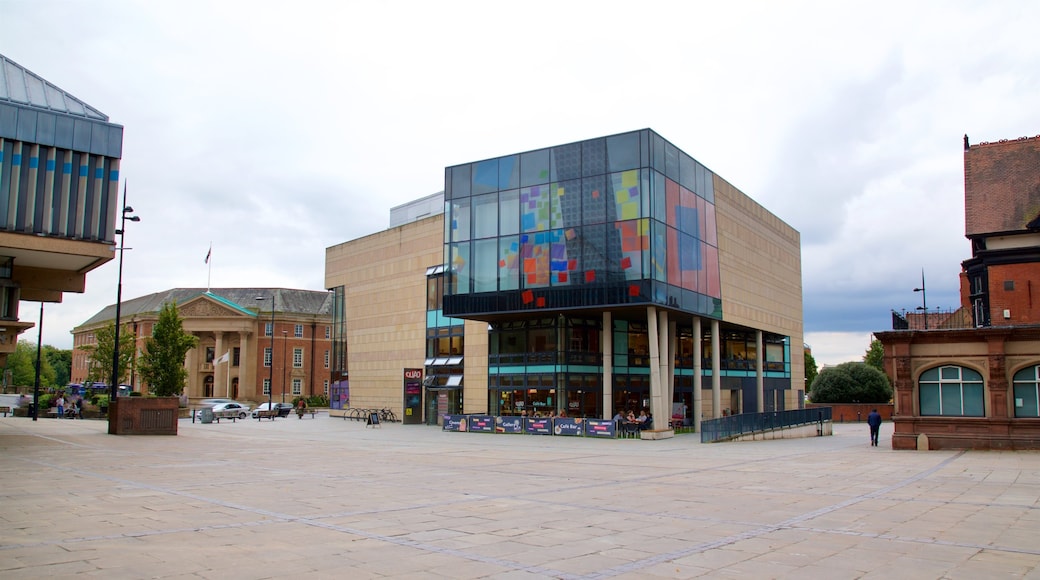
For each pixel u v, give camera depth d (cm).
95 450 2336
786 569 797
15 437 2878
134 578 711
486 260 3988
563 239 3750
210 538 919
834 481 1698
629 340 4306
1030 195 3728
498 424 3841
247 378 9369
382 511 1166
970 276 3956
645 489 1514
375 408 5453
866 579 757
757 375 5084
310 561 800
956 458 2408
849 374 6588
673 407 4181
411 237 5275
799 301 6069
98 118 2884
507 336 4269
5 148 2641
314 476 1688
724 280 4469
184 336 5641
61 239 2728
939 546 929
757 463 2205
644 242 3516
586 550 883
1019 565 825
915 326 4278
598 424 3497
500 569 779
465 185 4122
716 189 4444
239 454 2319
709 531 1020
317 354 9925
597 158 3694
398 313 5319
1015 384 2764
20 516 1069
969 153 4059
